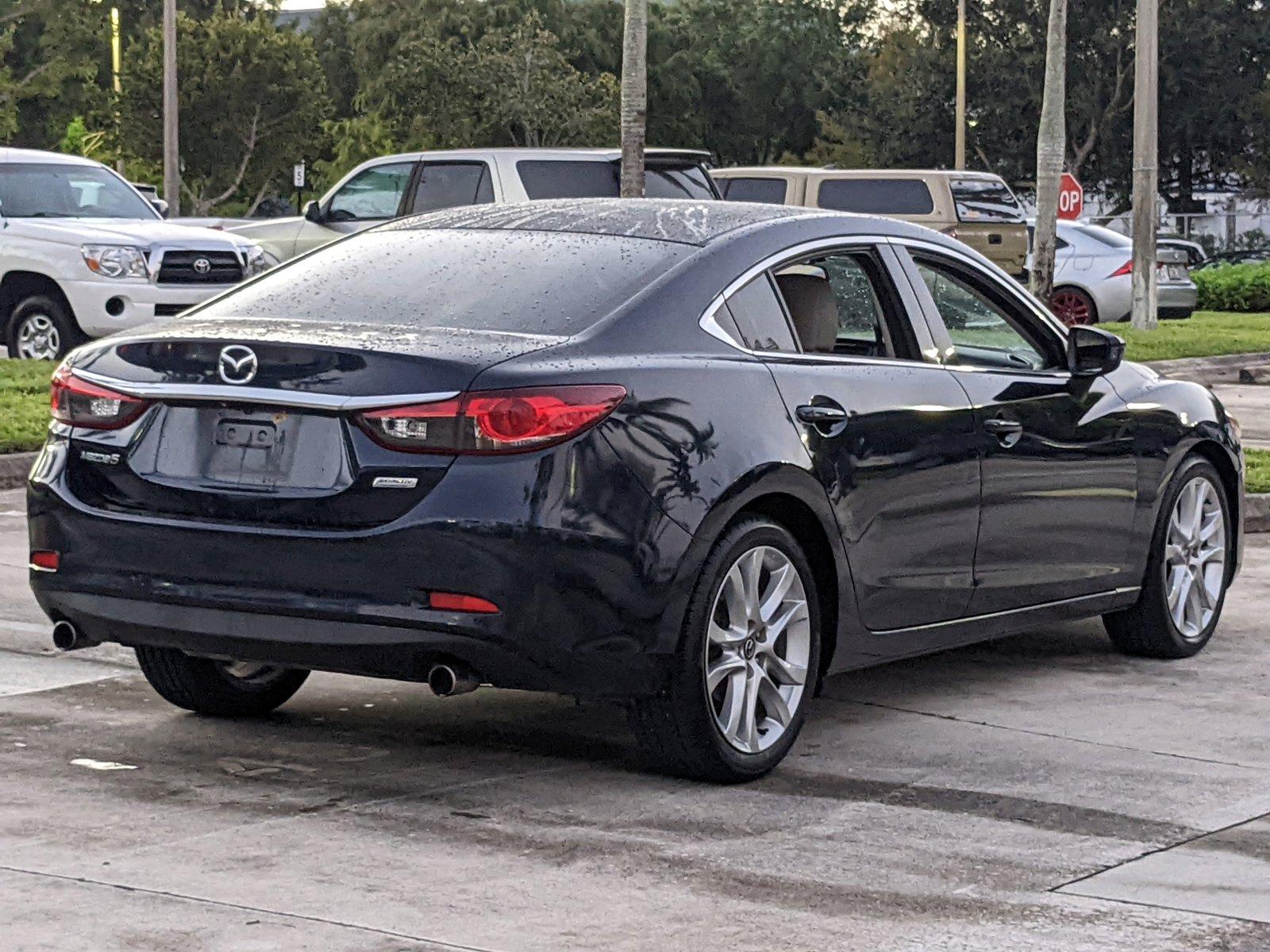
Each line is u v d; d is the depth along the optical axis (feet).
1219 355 138.10
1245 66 381.19
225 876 27.04
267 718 37.17
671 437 31.30
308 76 326.85
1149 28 158.10
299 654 30.73
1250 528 64.95
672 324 32.81
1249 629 48.03
